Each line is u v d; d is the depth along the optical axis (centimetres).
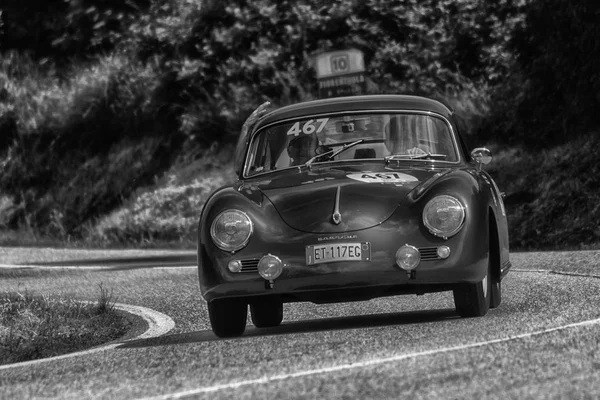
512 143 6184
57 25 8325
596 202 5400
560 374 1523
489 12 6794
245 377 1669
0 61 8312
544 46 6425
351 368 1673
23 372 1978
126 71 7925
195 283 4150
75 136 7862
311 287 2314
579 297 2647
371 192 2362
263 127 2759
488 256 2370
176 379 1706
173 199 7156
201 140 7581
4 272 5203
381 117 2727
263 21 7619
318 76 6334
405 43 7050
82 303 3378
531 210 5519
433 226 2309
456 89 6762
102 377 1800
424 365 1658
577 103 6131
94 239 7169
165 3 8088
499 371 1570
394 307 2889
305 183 2438
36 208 7650
